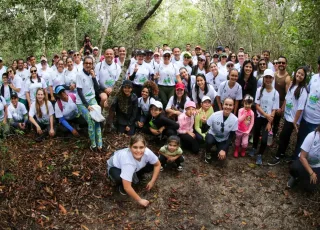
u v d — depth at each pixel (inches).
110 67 238.4
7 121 239.6
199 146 228.1
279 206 176.6
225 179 197.3
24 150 208.1
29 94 299.0
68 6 398.9
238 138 218.2
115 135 229.9
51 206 162.9
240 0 628.1
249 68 232.7
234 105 241.9
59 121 230.8
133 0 761.0
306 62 325.1
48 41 423.5
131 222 158.4
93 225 154.9
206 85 247.1
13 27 395.5
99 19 708.7
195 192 183.3
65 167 188.4
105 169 190.1
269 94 216.7
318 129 168.6
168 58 261.7
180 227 157.8
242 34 679.1
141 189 181.0
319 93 188.4
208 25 815.7
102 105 230.4
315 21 308.8
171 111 235.6
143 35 844.6
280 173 205.9
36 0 369.1
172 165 204.7
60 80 294.5
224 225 161.8
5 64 506.6
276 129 248.2
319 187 181.9
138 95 266.8
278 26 509.7
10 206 159.2
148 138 237.1
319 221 165.0
